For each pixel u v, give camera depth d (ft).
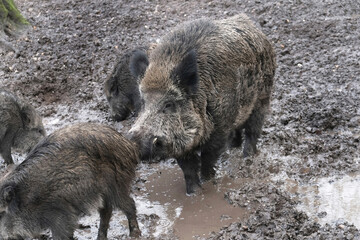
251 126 27.48
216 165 27.32
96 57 38.06
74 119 32.63
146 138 21.85
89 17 44.11
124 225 23.08
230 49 24.70
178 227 22.79
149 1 46.44
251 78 25.95
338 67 35.37
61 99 34.76
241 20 26.84
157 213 23.86
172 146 22.75
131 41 39.93
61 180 19.42
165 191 25.55
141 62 23.81
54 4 46.96
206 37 24.36
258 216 22.41
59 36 41.04
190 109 23.11
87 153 19.89
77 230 22.80
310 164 26.53
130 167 21.16
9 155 28.02
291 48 38.01
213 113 24.26
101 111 33.35
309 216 22.80
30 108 28.27
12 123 27.61
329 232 21.13
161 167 27.58
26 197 19.11
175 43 23.82
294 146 28.02
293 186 25.18
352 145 27.78
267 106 28.04
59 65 37.32
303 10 43.14
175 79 22.58
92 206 20.31
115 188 20.76
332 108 30.53
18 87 35.27
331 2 44.21
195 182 25.03
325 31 39.91
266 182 25.63
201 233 22.31
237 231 21.67
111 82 31.58
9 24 41.34
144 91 22.76
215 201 24.47
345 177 25.63
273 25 40.98
